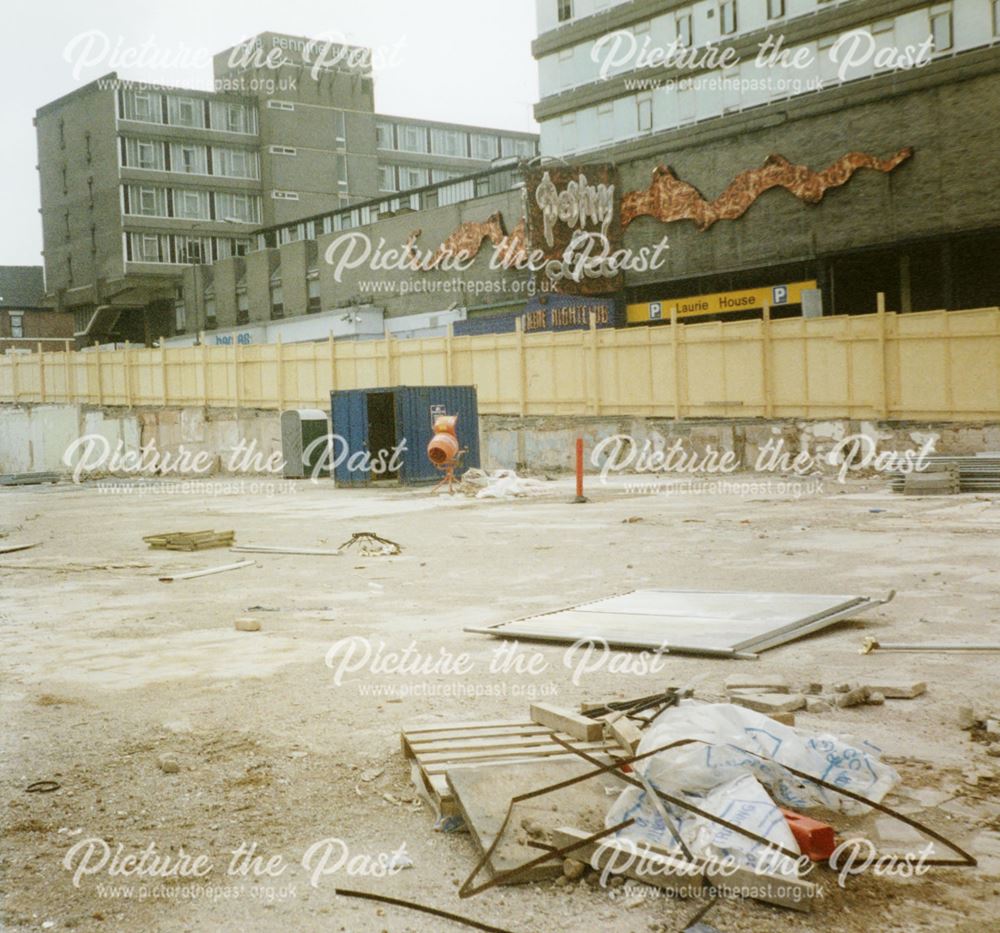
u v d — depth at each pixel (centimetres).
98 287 7156
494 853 376
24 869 403
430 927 343
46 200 7606
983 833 396
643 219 3972
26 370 4559
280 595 1066
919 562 1099
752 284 3784
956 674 637
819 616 791
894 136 3244
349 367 3509
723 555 1226
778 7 3572
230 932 347
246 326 6047
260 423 3697
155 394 4059
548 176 4003
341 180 7725
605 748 462
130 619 957
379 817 441
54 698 666
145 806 466
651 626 782
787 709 556
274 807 458
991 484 1941
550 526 1642
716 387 2736
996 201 3047
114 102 6888
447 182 5500
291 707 621
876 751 455
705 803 385
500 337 3162
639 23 4088
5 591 1167
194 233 7162
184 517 2091
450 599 1001
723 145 3697
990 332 2278
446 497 2327
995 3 3020
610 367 2945
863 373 2469
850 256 3472
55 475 3928
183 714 616
